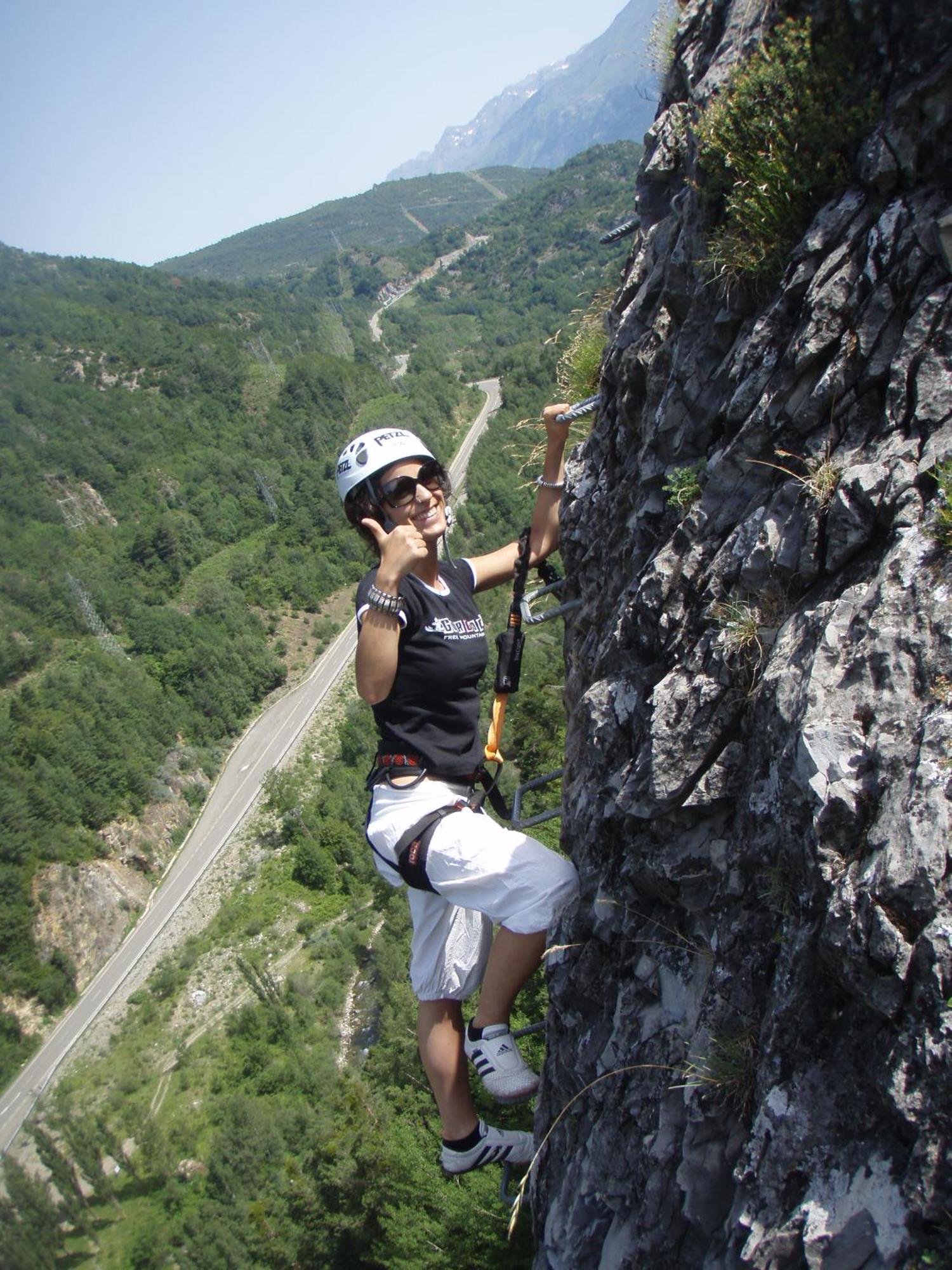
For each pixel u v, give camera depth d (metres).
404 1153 14.02
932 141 2.42
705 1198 2.24
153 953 69.75
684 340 3.19
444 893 2.95
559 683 17.33
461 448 135.50
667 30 4.27
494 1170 9.98
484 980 3.05
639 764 2.77
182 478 148.75
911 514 2.21
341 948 59.81
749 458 2.74
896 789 1.93
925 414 2.29
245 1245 41.19
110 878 76.62
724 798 2.53
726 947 2.39
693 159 3.27
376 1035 51.25
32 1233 46.78
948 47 2.43
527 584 4.18
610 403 3.90
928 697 1.99
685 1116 2.42
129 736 88.19
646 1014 2.71
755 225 2.87
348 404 164.75
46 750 84.62
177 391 170.12
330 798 76.38
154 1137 50.03
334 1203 23.31
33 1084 61.72
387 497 2.91
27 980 67.75
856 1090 1.86
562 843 3.48
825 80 2.73
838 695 2.15
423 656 2.92
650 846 2.75
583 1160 2.80
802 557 2.49
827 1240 1.75
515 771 21.03
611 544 3.62
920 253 2.39
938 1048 1.65
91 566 127.38
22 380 165.62
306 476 144.00
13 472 142.38
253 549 133.25
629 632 3.15
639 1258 2.42
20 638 108.88
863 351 2.47
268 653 104.38
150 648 108.12
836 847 2.01
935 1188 1.60
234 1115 47.66
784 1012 2.05
